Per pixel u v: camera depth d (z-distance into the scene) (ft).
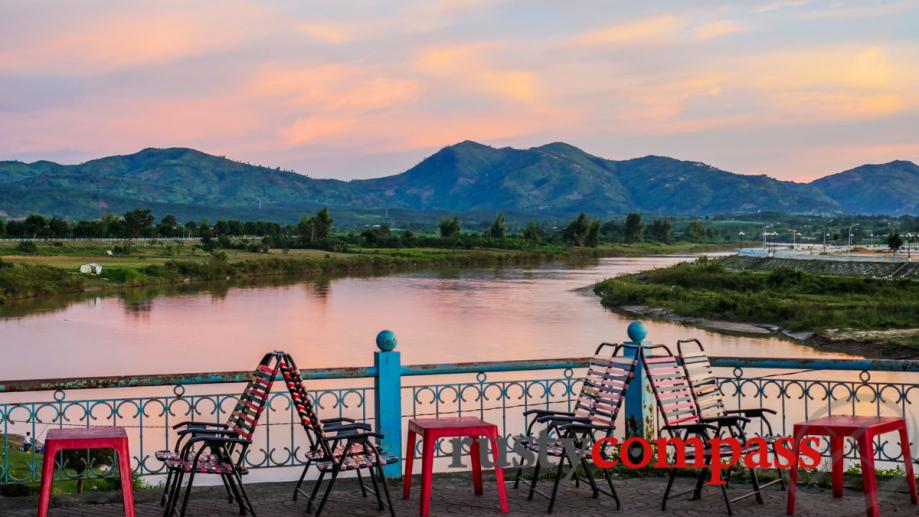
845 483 28.09
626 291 226.38
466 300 238.89
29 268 285.64
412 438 26.96
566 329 171.53
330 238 561.43
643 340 30.40
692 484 28.48
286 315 203.31
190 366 131.64
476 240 597.11
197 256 441.27
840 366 29.35
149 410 75.46
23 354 144.87
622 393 25.68
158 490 28.37
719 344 156.35
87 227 552.41
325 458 25.08
